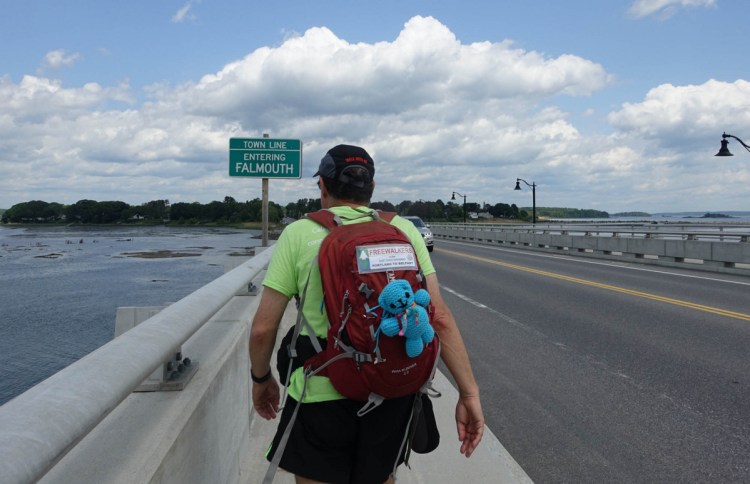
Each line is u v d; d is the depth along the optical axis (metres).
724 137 19.05
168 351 1.67
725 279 14.30
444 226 48.44
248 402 3.32
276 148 12.97
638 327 8.17
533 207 45.56
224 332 3.00
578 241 23.94
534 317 9.03
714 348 6.88
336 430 1.75
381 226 1.79
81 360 1.36
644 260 19.38
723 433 4.32
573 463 3.82
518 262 19.97
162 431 1.69
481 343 7.23
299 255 1.82
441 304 1.98
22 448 0.93
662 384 5.50
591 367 6.11
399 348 1.61
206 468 2.10
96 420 1.18
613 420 4.59
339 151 1.99
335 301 1.66
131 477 1.40
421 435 2.00
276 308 1.83
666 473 3.68
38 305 13.20
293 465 1.78
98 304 13.59
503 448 3.76
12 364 7.07
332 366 1.68
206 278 20.55
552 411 4.79
